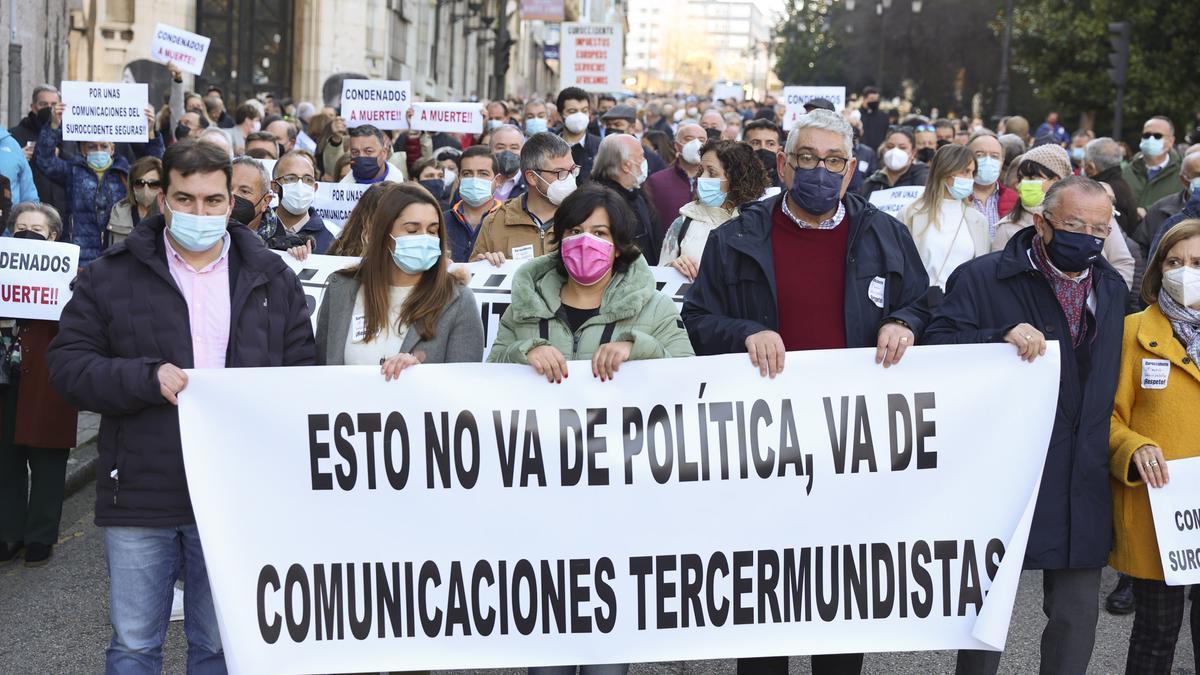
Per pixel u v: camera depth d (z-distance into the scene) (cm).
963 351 414
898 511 416
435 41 4100
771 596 416
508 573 414
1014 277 433
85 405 394
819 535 416
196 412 402
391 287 436
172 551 412
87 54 2458
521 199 660
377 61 2986
